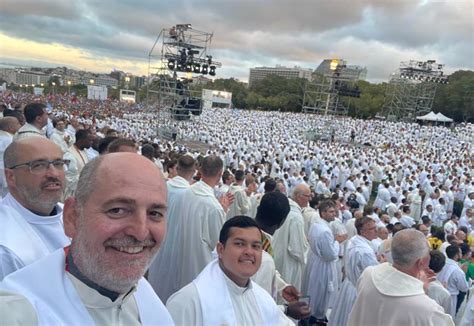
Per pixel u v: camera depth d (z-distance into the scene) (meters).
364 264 5.28
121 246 1.24
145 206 1.28
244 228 2.29
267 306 2.37
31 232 2.22
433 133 58.59
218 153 26.56
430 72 73.88
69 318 1.26
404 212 11.27
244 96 107.31
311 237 5.97
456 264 6.52
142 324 1.51
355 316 3.31
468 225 12.71
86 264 1.26
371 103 87.00
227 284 2.29
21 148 2.30
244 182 10.84
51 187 2.35
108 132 9.68
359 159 27.95
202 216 3.96
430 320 2.83
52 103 50.31
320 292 5.95
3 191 4.63
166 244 4.27
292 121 63.53
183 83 29.69
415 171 23.97
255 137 40.03
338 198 11.24
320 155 29.00
